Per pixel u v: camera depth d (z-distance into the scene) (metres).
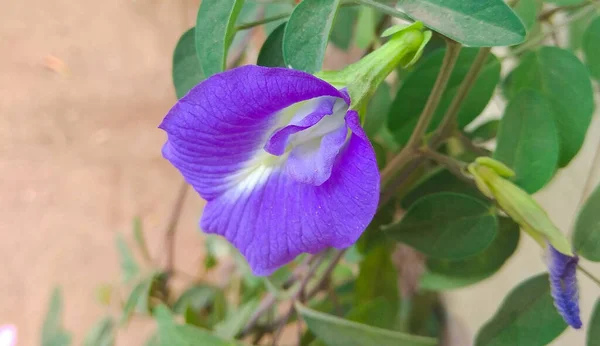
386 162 0.28
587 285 0.29
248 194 0.22
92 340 0.33
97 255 0.52
